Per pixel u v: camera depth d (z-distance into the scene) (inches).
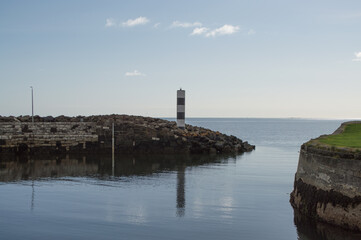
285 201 775.1
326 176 614.2
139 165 1273.4
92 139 1567.4
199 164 1306.6
